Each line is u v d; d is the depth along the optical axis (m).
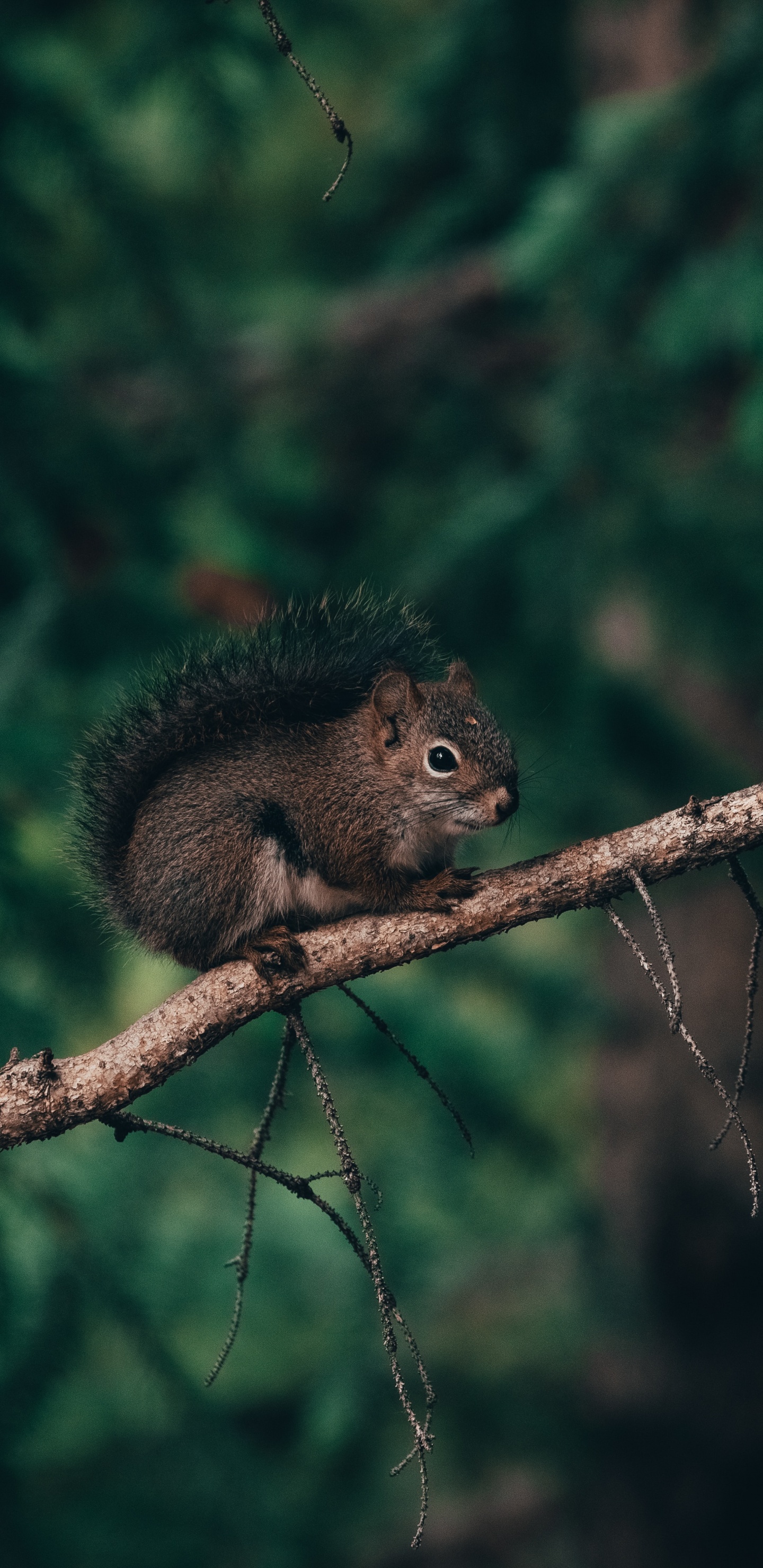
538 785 10.20
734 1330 13.64
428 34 13.20
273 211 15.65
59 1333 8.71
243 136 10.68
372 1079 12.47
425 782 7.16
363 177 13.69
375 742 7.20
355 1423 12.08
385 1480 13.43
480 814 7.17
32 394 9.97
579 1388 13.70
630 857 5.29
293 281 15.70
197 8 9.88
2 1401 8.41
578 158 10.24
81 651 9.40
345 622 7.46
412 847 7.29
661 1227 13.99
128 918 6.97
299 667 7.19
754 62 9.41
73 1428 11.44
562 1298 14.39
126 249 10.36
